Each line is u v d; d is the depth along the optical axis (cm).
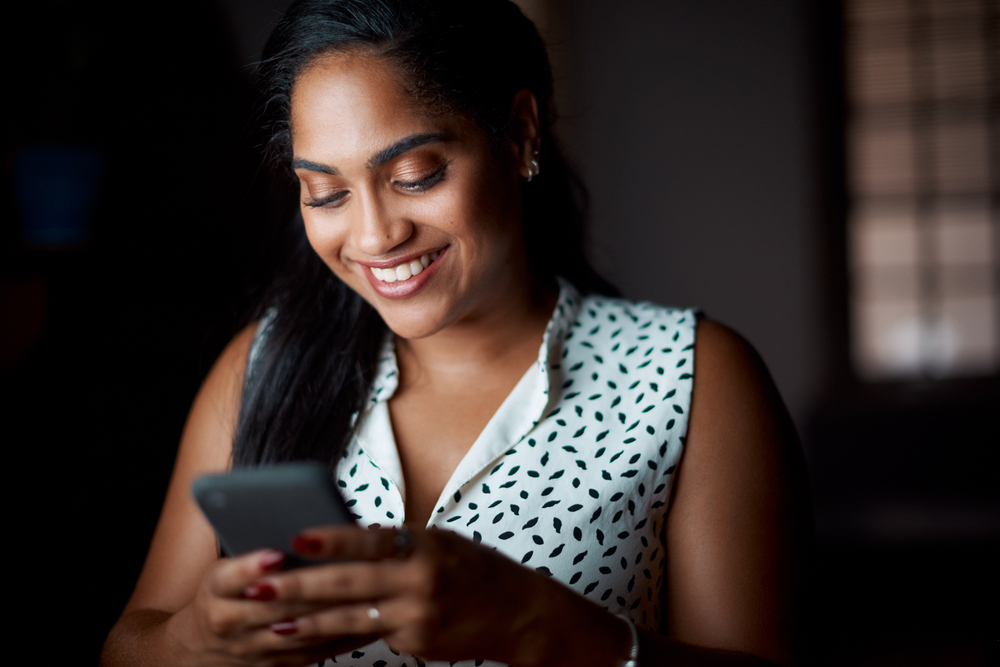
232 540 69
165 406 200
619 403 99
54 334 196
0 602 162
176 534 108
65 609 165
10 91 212
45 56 219
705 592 93
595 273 123
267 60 92
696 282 406
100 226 220
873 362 417
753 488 95
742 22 396
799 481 99
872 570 327
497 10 95
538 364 100
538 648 73
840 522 367
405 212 87
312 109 86
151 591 106
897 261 418
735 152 401
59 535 174
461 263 90
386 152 84
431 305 91
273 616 69
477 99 87
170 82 231
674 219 403
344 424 101
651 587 97
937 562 330
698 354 102
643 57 396
